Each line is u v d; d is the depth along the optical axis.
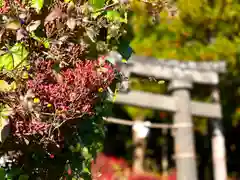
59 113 2.03
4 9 2.08
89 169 2.40
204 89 7.00
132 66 6.06
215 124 6.75
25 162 2.25
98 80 2.11
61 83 2.05
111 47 2.47
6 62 2.07
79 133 2.38
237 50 8.31
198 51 8.10
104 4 2.27
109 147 13.15
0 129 1.96
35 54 2.12
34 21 2.09
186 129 6.16
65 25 2.15
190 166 6.07
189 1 7.72
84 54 2.26
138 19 7.63
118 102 5.93
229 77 8.84
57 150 2.23
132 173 10.33
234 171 12.11
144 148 12.03
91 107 2.20
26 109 1.98
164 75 6.25
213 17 7.99
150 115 9.45
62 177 2.34
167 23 7.81
